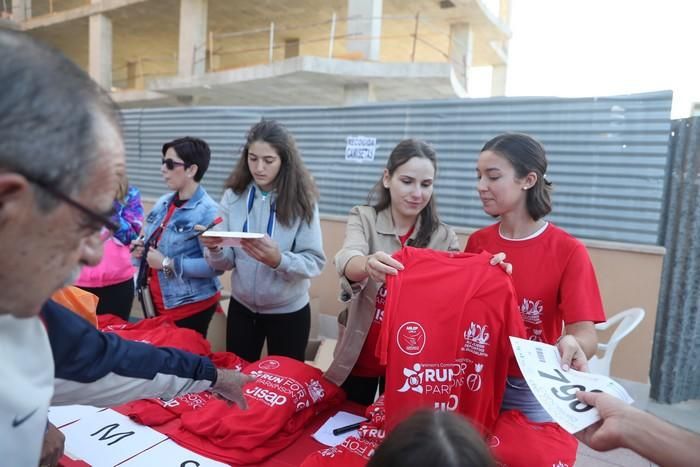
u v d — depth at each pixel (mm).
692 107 3557
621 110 3576
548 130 3848
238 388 1255
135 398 1019
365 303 1789
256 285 2240
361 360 1920
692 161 3430
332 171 4879
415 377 1362
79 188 564
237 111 5383
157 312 2652
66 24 13023
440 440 675
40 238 561
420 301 1386
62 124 528
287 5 11141
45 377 706
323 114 4867
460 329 1366
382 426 1500
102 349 938
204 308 2617
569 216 3811
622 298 3576
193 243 2561
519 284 1514
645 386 3484
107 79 11992
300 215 2232
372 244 1848
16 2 14094
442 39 12844
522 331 1348
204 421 1544
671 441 880
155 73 17016
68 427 1567
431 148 1768
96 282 2611
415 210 1756
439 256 1434
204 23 9914
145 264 2646
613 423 937
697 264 3482
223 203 2377
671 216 3564
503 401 1528
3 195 512
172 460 1420
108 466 1375
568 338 1257
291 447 1575
